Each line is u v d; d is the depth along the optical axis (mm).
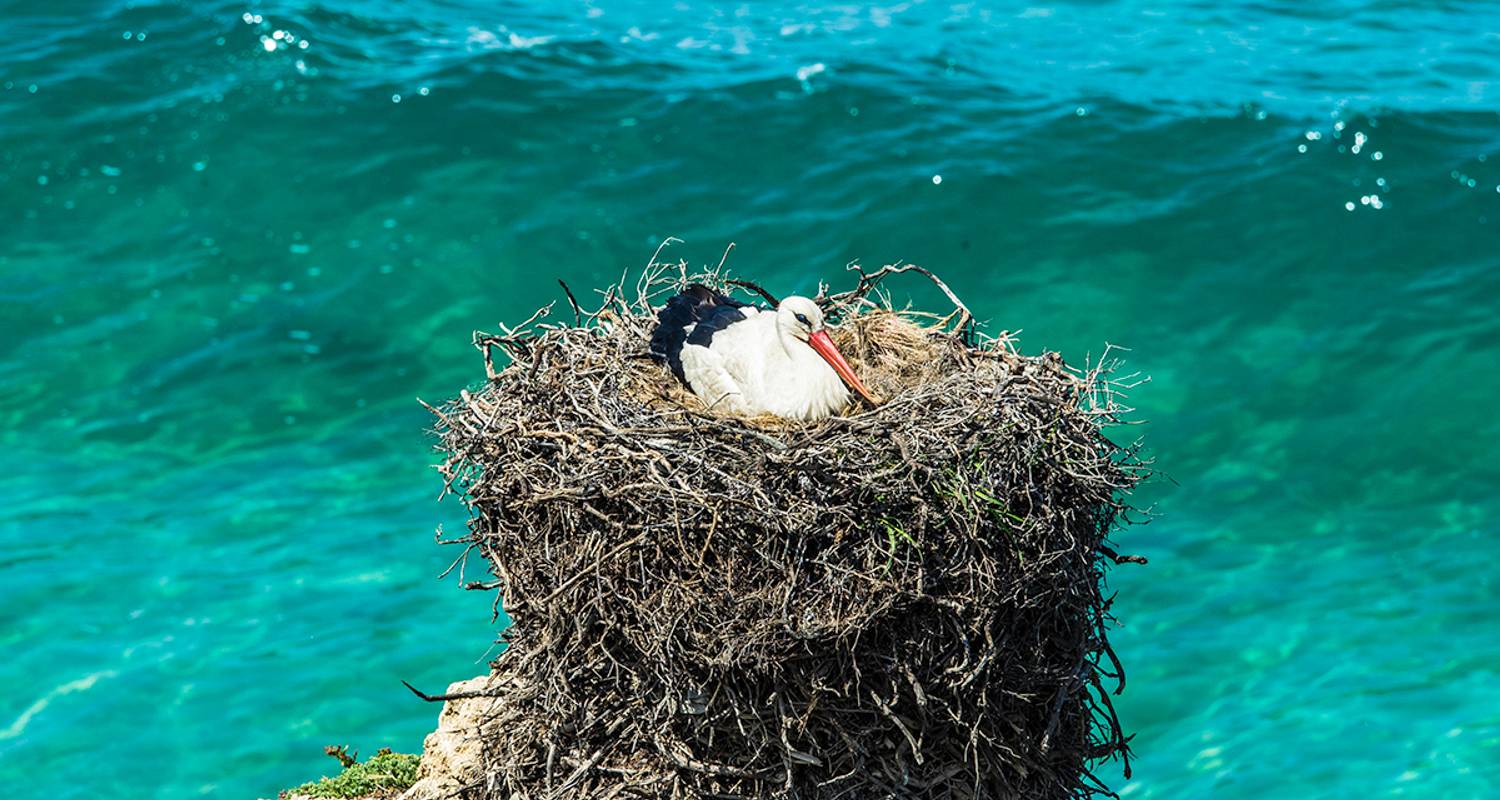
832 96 20047
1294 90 20094
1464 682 13109
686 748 6555
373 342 17203
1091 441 6418
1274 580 14312
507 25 21875
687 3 22969
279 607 13852
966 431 6074
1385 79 20312
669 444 6074
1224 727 12953
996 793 6629
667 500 5906
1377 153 18766
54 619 13594
